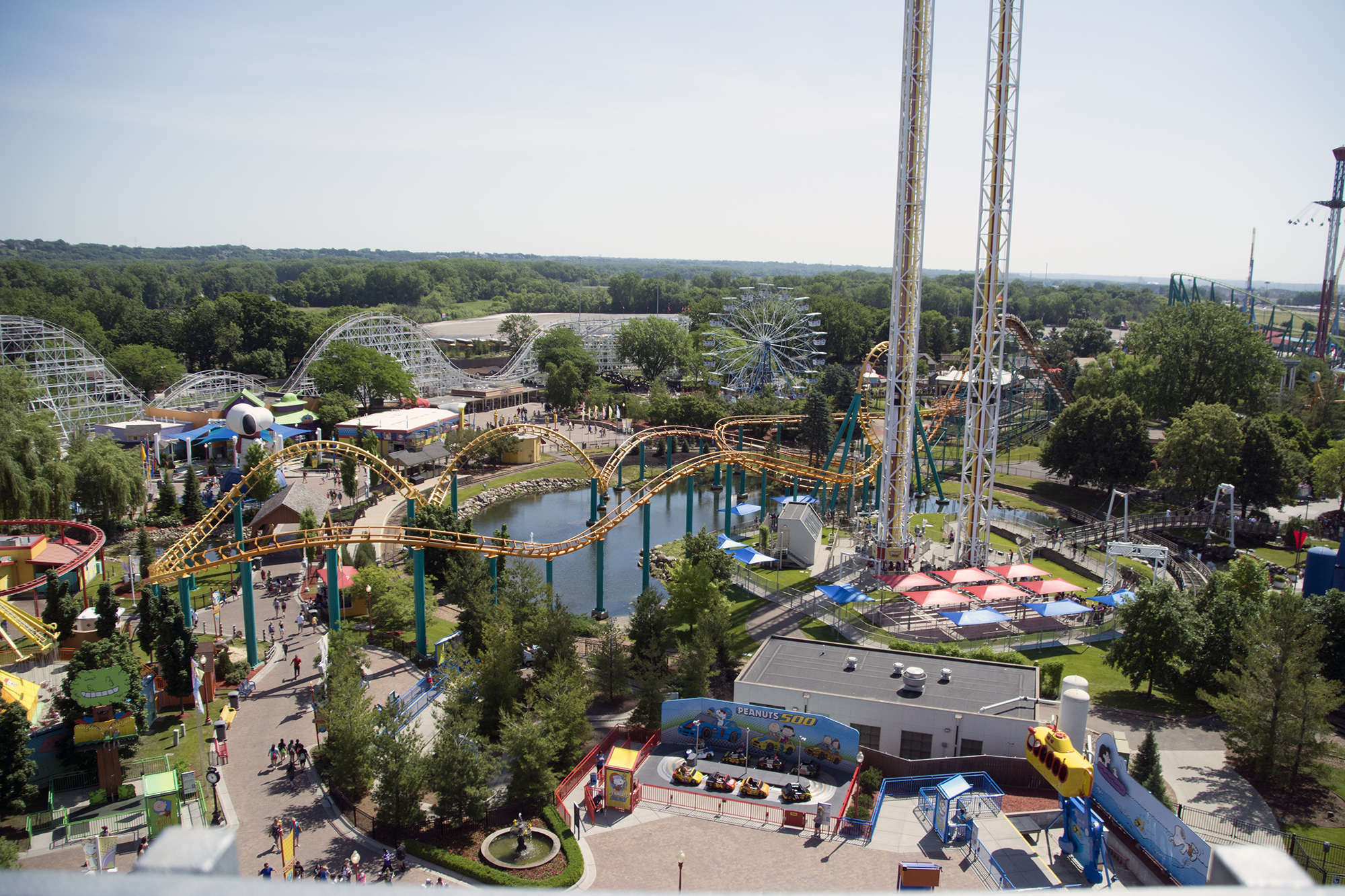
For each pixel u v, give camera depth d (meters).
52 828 61.78
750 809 64.81
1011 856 58.19
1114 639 98.44
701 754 72.44
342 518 142.75
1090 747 71.88
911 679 74.38
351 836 61.72
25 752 63.44
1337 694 67.12
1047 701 73.44
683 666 79.88
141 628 84.88
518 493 180.50
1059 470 167.88
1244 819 62.44
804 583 118.38
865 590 115.25
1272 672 67.19
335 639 84.00
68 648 91.00
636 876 57.38
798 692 74.75
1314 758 67.19
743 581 119.81
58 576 97.19
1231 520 131.25
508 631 83.06
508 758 72.00
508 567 111.31
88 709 68.69
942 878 56.59
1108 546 112.94
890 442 118.81
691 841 61.19
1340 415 191.75
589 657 87.50
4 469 115.44
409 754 62.56
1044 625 106.12
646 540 115.69
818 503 157.00
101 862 57.47
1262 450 145.38
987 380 116.56
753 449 182.88
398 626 100.25
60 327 186.62
